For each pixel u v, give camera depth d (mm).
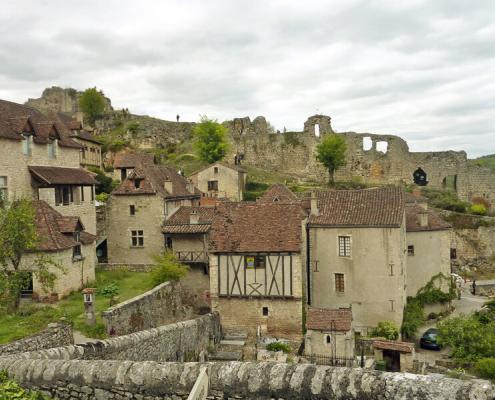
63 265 23312
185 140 74375
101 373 7445
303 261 26953
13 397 7023
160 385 7070
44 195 26797
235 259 25172
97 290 24672
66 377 7605
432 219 33562
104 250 36969
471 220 49688
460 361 22094
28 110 30656
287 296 24469
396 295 27094
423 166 63000
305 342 22688
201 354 20828
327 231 28297
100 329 17766
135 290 25609
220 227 26344
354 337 23641
